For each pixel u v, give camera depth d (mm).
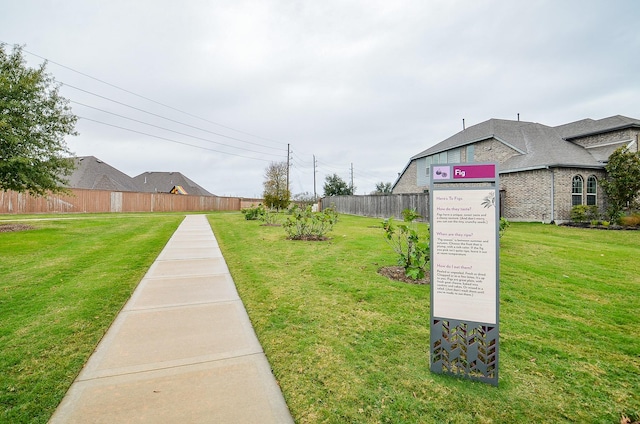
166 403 2021
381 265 5953
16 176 10562
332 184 37000
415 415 1953
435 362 2439
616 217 13492
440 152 23891
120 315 3537
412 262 4758
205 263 6277
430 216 2459
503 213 17125
